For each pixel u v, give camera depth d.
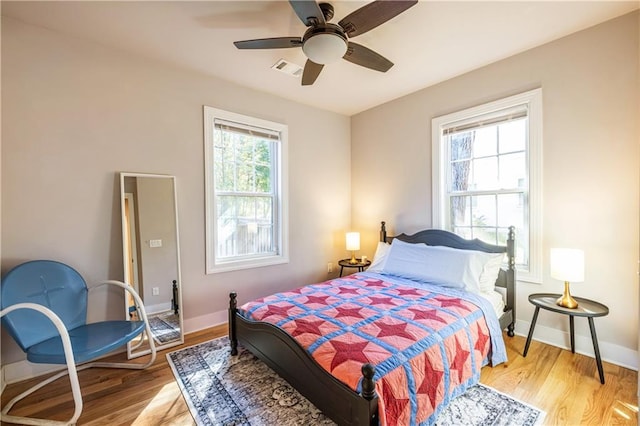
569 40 2.31
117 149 2.44
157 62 2.63
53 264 2.09
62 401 1.83
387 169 3.74
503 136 2.79
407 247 3.09
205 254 2.93
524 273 2.59
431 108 3.24
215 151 3.04
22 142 2.07
